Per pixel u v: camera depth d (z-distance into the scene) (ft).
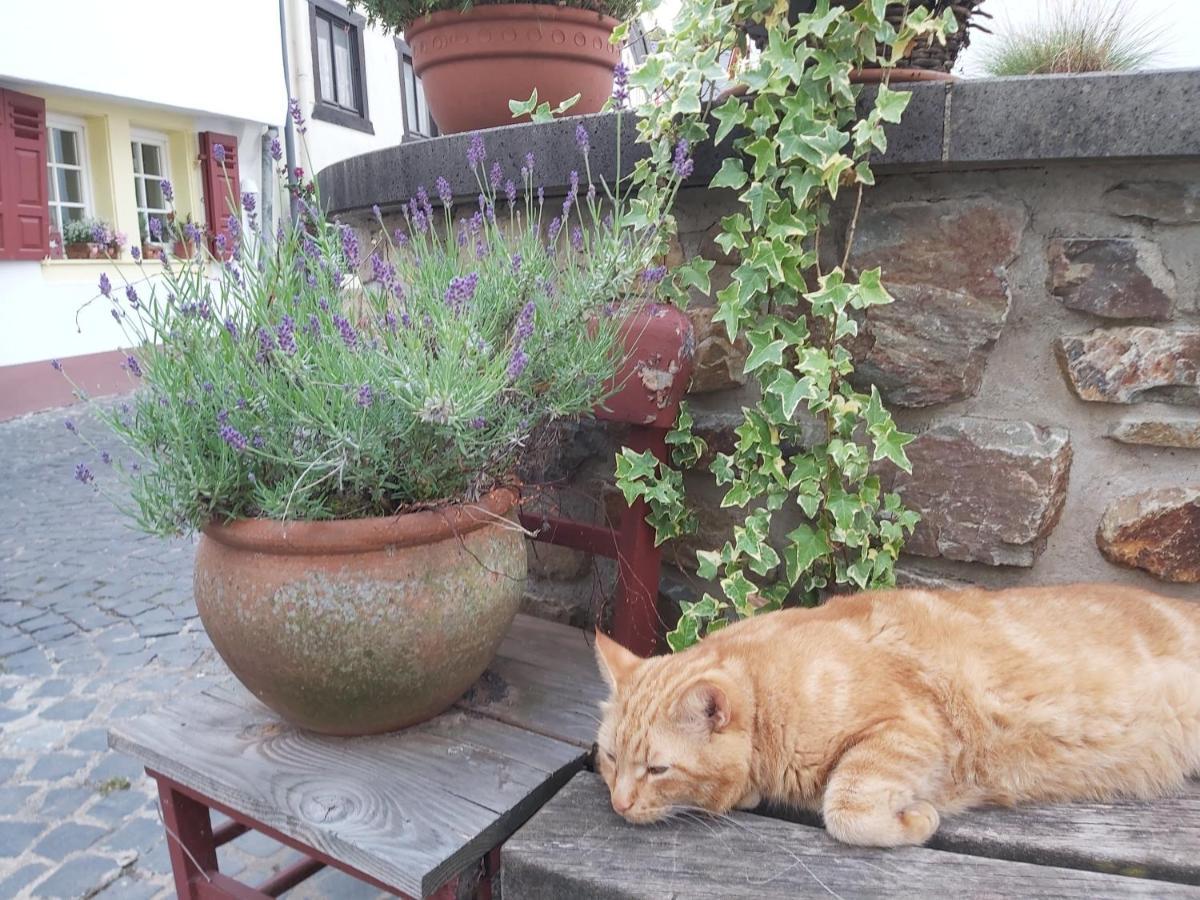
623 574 6.58
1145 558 5.60
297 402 4.60
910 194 5.76
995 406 5.82
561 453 7.36
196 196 32.60
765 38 6.15
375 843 4.09
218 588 4.55
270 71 33.42
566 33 8.18
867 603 5.18
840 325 5.67
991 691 4.53
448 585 4.59
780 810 4.77
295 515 4.51
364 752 4.85
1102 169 5.30
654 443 6.43
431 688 4.79
